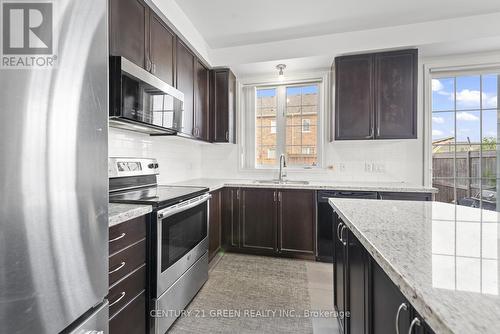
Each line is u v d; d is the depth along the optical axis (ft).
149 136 7.98
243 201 9.38
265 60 9.59
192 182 9.76
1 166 1.81
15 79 1.90
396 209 4.40
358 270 3.58
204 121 9.72
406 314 2.10
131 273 4.15
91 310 2.77
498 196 9.06
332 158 10.46
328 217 8.61
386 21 8.13
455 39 7.98
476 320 1.37
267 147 11.48
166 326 4.96
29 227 1.99
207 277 7.22
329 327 5.26
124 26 5.20
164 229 4.89
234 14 7.74
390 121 8.67
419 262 2.14
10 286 1.88
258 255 9.29
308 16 7.82
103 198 2.77
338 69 9.12
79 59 2.43
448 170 9.43
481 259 2.20
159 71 6.52
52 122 2.16
